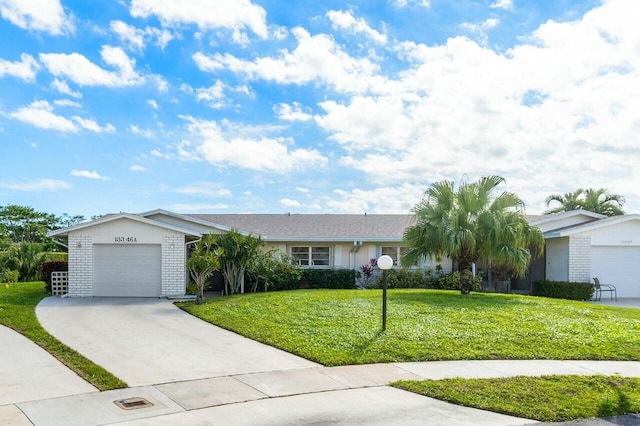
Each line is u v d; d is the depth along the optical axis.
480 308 15.20
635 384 8.23
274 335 11.49
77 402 6.95
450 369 9.09
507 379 8.41
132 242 20.25
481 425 6.43
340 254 25.17
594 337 11.61
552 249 24.38
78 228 20.03
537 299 18.22
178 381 8.05
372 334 11.48
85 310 16.02
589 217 24.89
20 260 27.84
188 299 19.42
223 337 11.68
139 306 17.11
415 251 19.64
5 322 13.14
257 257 21.95
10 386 7.67
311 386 7.92
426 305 15.62
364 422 6.41
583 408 7.08
